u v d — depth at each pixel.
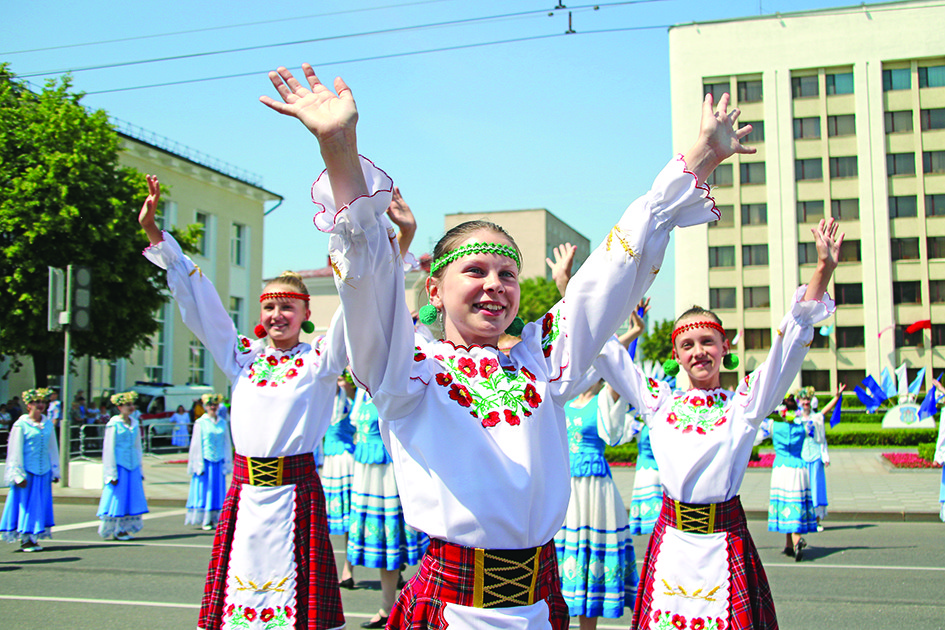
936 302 34.69
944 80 35.12
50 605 6.36
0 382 23.36
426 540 6.11
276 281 4.36
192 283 4.18
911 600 6.45
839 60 35.69
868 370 34.81
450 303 2.24
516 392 2.19
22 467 8.87
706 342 4.02
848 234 35.47
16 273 19.19
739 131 2.28
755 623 3.68
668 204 2.24
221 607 4.00
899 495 12.73
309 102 1.92
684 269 36.66
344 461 7.46
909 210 35.19
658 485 6.80
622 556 5.04
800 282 35.56
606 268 2.22
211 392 25.59
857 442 22.94
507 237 2.28
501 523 2.06
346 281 1.95
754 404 3.77
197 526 10.73
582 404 5.21
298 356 4.21
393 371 2.07
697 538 3.76
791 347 3.69
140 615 6.03
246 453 4.09
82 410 21.39
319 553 4.06
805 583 7.10
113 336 21.09
